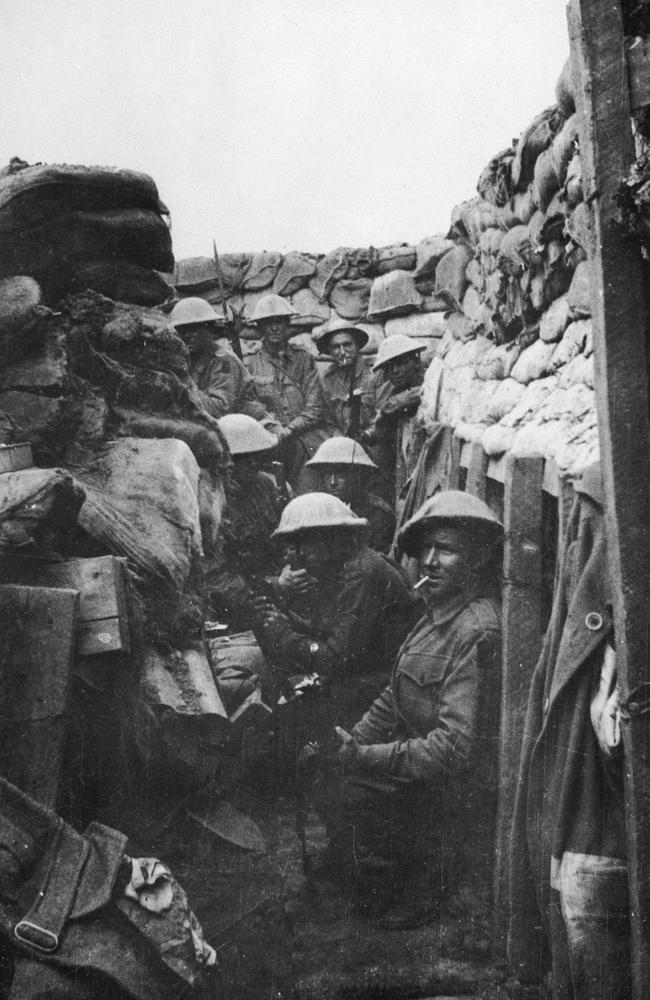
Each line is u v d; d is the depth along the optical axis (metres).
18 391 3.97
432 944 3.28
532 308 4.30
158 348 4.49
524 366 4.34
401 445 6.83
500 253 4.46
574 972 2.67
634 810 2.54
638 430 2.67
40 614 3.12
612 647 2.75
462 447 5.11
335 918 3.42
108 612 3.24
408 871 3.50
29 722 3.04
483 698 3.50
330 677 4.30
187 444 4.45
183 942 2.79
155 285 4.62
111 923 2.79
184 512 4.00
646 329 2.71
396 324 8.05
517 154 4.13
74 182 4.17
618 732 2.66
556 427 3.60
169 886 2.87
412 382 7.12
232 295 8.70
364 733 3.96
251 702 4.05
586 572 2.82
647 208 2.64
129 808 3.43
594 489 2.87
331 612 4.39
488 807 3.48
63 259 4.26
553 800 2.88
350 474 6.25
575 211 3.46
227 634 4.66
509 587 3.36
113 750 3.29
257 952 3.20
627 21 2.81
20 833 2.82
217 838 3.64
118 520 3.76
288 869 3.68
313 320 8.49
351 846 3.55
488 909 3.42
